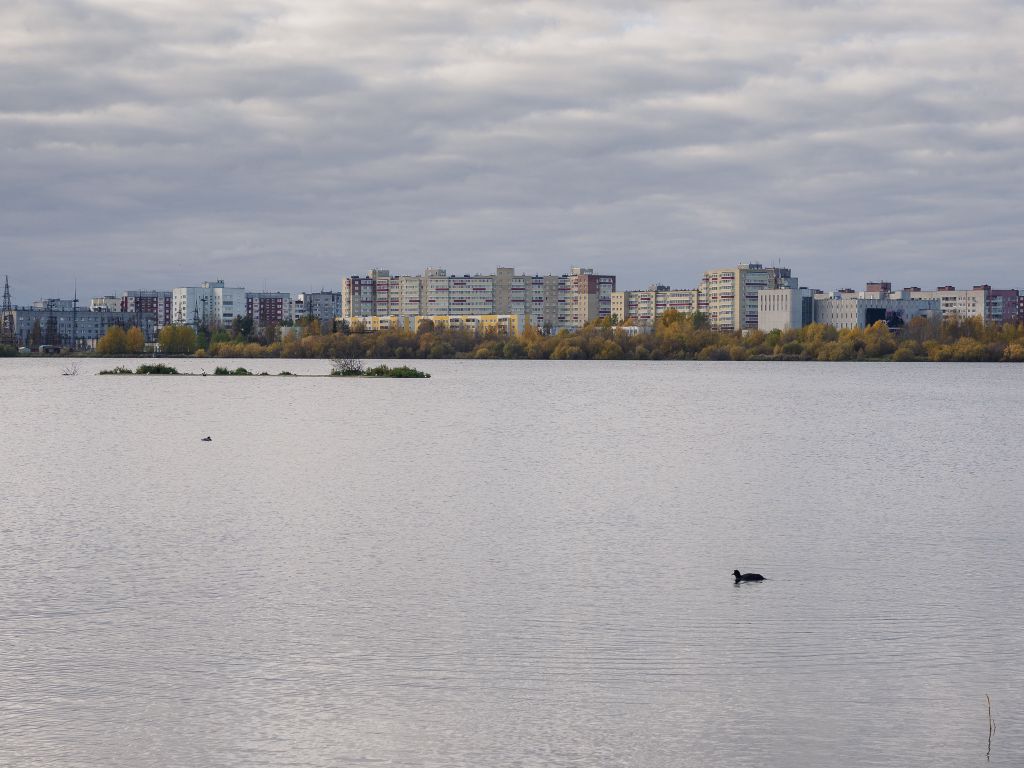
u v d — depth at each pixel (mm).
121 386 196875
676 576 43688
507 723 28688
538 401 161000
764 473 78438
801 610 38500
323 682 31375
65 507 61188
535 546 49844
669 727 28500
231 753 27016
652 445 99125
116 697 30281
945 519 57594
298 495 66312
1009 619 37438
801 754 27062
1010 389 197250
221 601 39562
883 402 162000
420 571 44500
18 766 26359
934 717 29109
